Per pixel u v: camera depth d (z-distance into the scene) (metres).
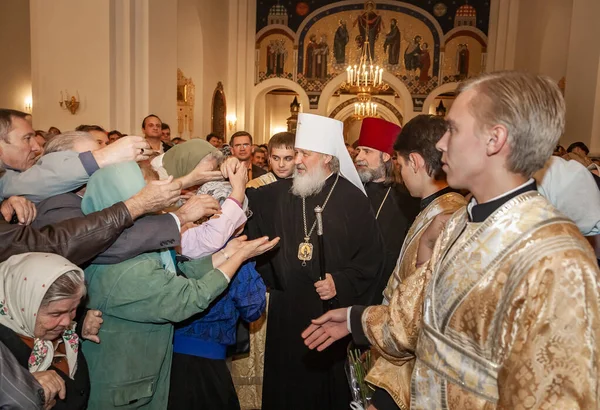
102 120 8.50
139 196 1.67
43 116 8.66
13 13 12.81
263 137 18.58
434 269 1.18
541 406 0.88
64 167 1.86
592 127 9.79
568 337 0.88
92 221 1.62
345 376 2.48
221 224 1.99
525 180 1.06
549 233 0.98
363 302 2.55
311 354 2.48
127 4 8.55
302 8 16.73
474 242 1.06
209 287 1.80
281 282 2.56
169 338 1.86
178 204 2.30
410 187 1.88
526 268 0.96
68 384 1.63
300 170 2.60
